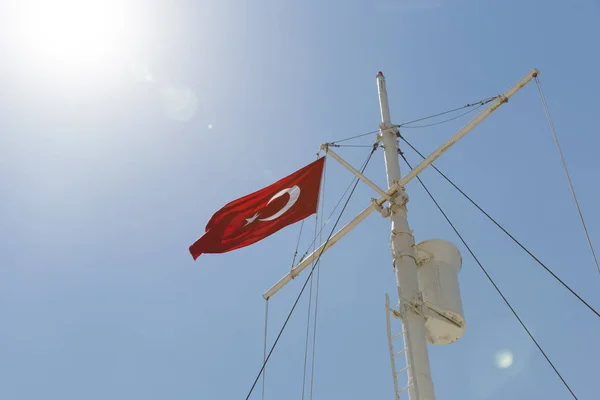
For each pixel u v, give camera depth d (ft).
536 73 45.14
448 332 42.09
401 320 39.19
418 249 45.01
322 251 47.14
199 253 53.21
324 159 51.93
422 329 39.34
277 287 48.57
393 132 50.60
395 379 36.32
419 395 36.55
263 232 51.80
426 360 38.01
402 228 43.93
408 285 41.34
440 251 44.88
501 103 45.47
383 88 54.08
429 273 44.09
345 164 48.96
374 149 50.90
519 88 45.37
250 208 53.72
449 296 42.86
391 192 45.60
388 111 52.13
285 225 51.01
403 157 50.52
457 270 45.21
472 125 45.19
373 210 45.78
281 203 52.34
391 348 37.22
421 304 40.32
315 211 50.44
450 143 45.14
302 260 48.03
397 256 42.78
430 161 45.24
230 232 53.16
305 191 51.65
